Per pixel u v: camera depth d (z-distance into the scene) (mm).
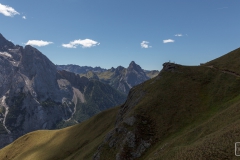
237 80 72812
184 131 58188
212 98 69500
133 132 65125
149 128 66500
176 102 72750
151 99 78188
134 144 62500
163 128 64688
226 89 70688
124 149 61781
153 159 49438
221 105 63656
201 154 36781
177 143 51875
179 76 87625
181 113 67500
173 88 80750
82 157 86125
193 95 74312
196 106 68562
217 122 49625
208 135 44219
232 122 44250
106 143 70375
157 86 86312
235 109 49875
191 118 64000
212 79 80750
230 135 37250
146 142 62125
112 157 63281
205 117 60938
